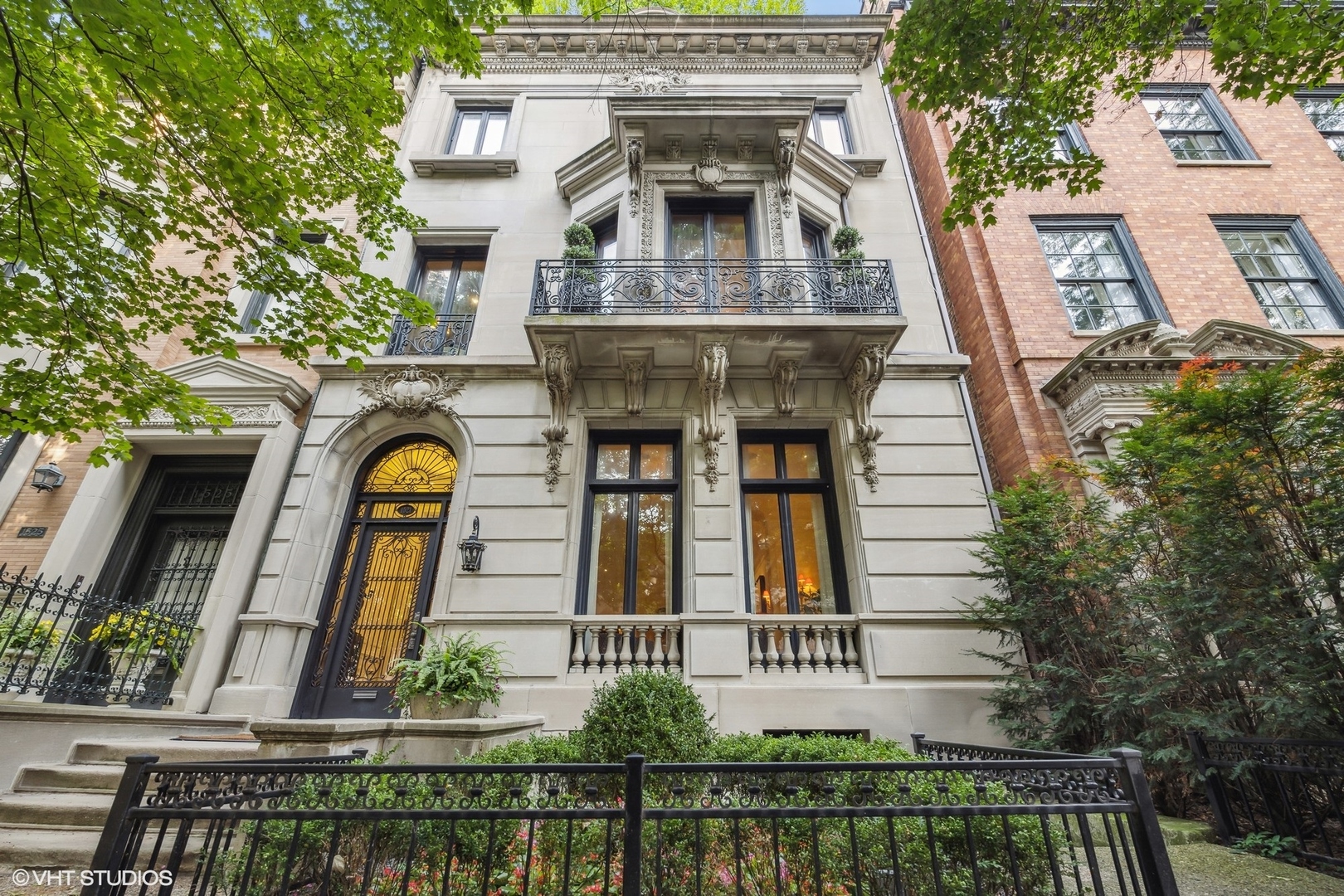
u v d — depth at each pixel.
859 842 3.29
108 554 8.45
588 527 8.60
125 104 7.50
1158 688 5.18
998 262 10.38
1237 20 5.32
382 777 4.03
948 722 7.19
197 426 6.97
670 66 12.52
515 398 9.09
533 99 12.25
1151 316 10.02
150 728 6.43
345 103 5.93
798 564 8.53
